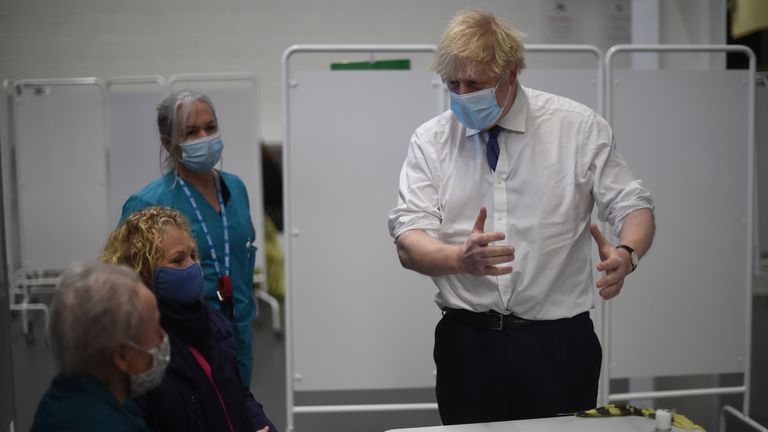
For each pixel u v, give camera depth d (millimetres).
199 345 1514
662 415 1389
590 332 1787
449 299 1785
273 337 5047
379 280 2904
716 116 2967
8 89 4750
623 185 1751
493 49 1604
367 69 2924
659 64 3812
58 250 4832
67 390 1155
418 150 1853
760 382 3969
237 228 2295
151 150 4668
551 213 1729
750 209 3010
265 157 6121
